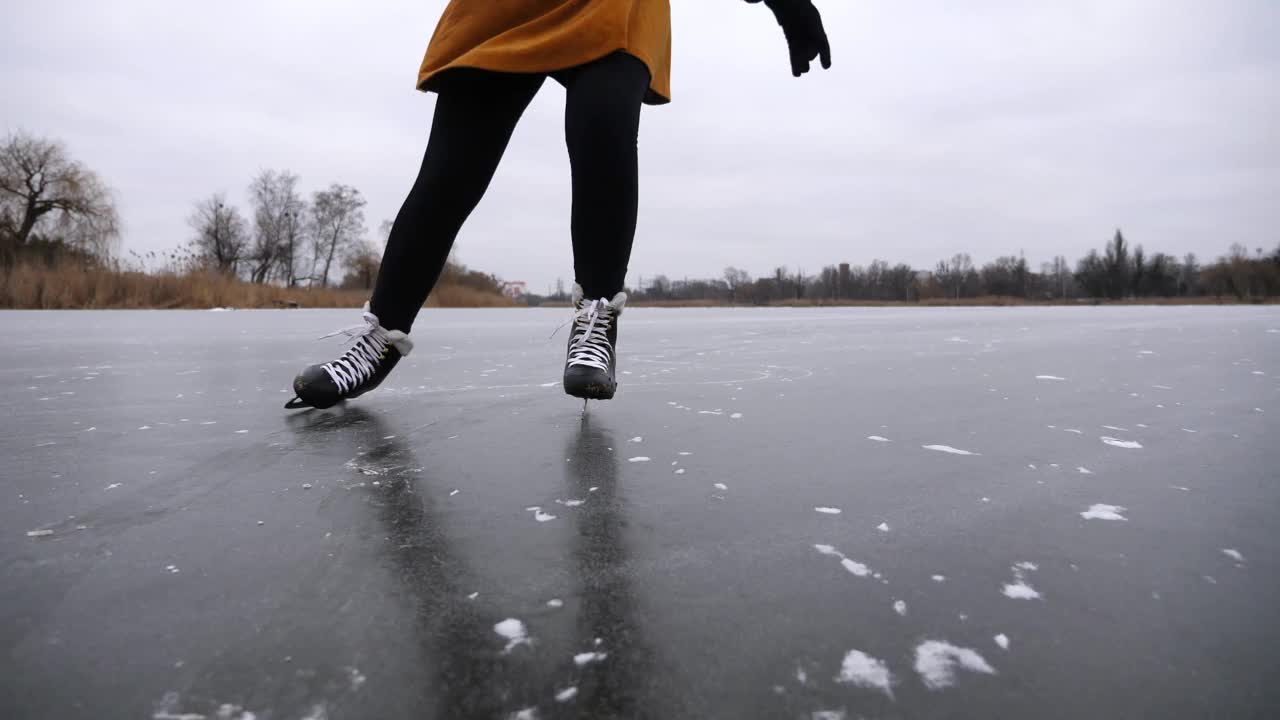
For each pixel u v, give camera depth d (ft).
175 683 1.15
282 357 7.19
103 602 1.46
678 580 1.57
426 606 1.44
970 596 1.49
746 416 3.67
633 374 5.51
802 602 1.46
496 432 3.26
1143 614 1.40
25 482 2.41
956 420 3.55
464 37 4.01
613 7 3.88
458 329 13.70
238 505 2.15
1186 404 3.98
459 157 4.08
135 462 2.70
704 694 1.13
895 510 2.09
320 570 1.63
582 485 2.36
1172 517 2.01
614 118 3.83
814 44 4.97
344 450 2.90
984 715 1.07
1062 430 3.28
